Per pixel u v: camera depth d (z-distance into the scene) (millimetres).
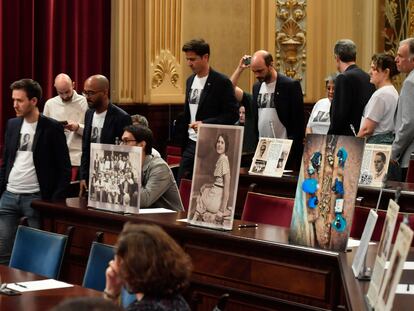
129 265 2762
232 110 7496
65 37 8891
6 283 3986
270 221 5367
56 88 8109
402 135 6477
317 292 4297
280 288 4449
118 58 9305
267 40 10875
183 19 9992
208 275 4762
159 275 2750
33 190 6363
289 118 7688
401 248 2572
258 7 10820
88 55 9102
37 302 3648
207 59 7484
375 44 11570
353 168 4238
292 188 6590
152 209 5520
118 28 9281
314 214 4332
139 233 2803
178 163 8445
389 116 6668
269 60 7672
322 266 4273
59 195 6363
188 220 4945
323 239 4289
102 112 6816
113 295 3074
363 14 11562
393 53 11703
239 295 4621
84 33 9047
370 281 3262
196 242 4836
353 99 7285
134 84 9516
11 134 6438
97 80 6723
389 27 11664
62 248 4488
